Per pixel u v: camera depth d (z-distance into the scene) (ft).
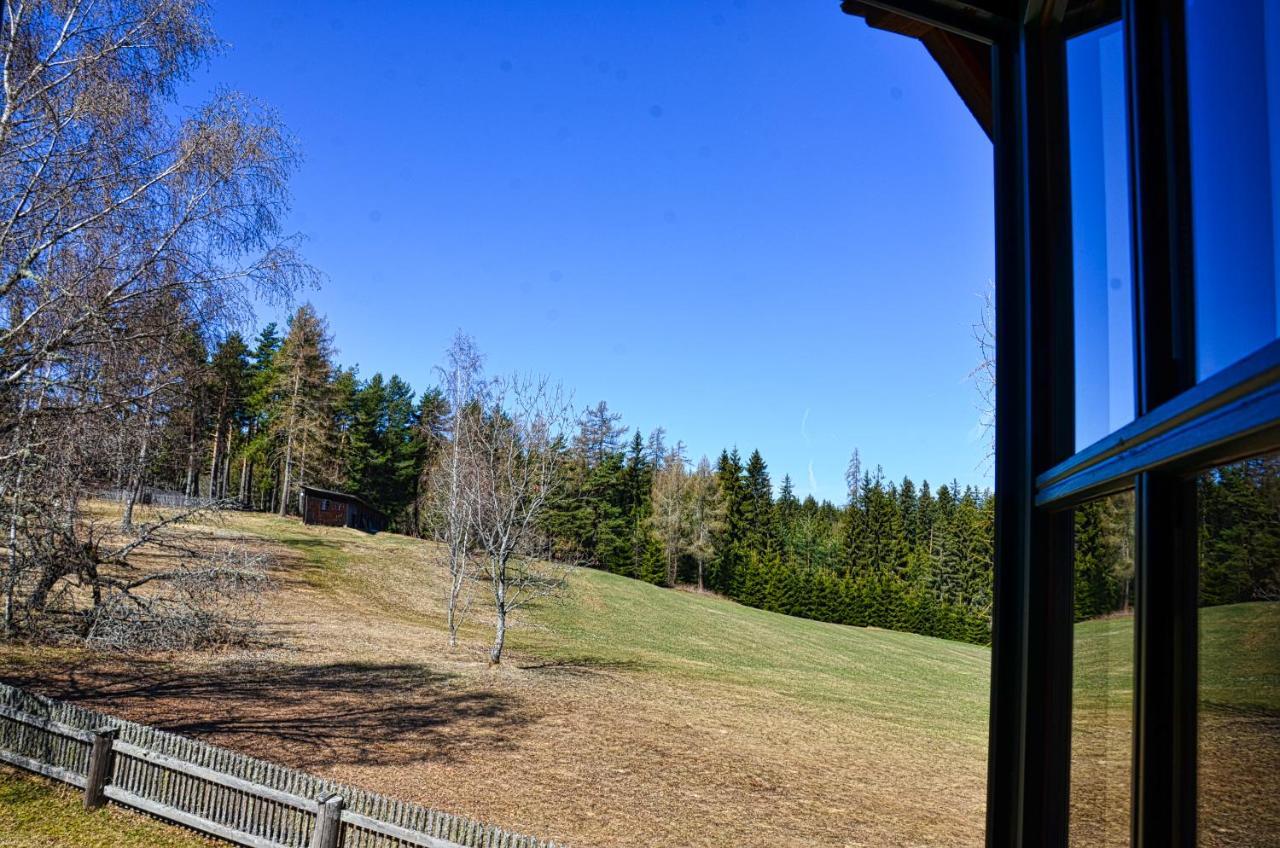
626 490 189.67
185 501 50.96
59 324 34.55
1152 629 3.29
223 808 27.68
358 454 178.60
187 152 36.63
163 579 52.70
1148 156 3.78
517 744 43.29
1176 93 3.62
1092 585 5.09
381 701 49.06
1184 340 3.51
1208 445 2.68
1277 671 2.45
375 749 39.14
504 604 67.36
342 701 47.55
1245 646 2.66
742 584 183.52
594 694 60.75
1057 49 6.78
